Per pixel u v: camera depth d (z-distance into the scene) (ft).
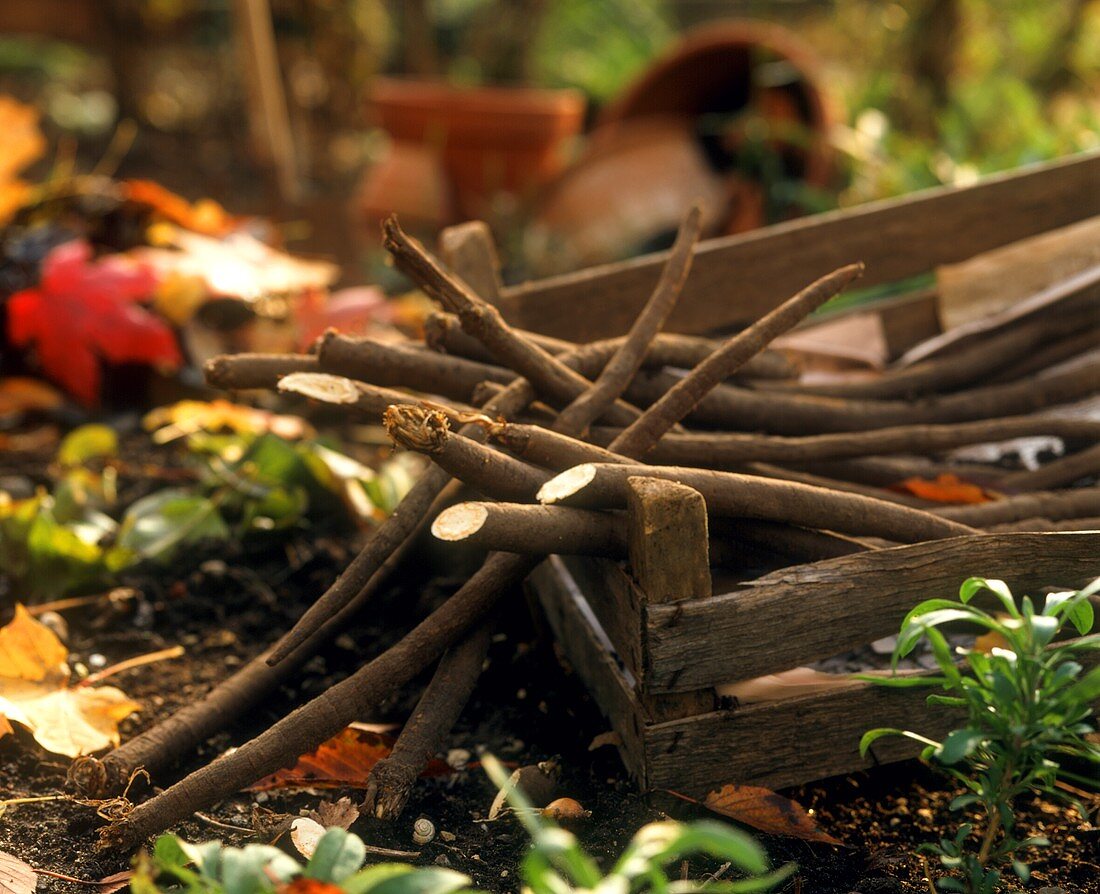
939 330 4.81
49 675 3.96
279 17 9.71
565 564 4.14
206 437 5.03
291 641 3.61
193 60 13.50
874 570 3.69
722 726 3.69
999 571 3.76
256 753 3.64
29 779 3.84
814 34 13.19
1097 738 3.82
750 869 3.63
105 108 13.15
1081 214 4.82
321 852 3.18
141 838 3.58
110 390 5.66
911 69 9.09
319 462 4.75
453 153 8.23
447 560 4.37
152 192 5.90
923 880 3.61
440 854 3.65
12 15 11.36
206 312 6.12
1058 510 4.10
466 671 3.80
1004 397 4.47
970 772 3.84
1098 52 9.24
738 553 3.83
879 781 3.88
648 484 3.59
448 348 4.06
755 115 8.68
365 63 10.47
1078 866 3.64
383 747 3.84
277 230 7.07
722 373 3.87
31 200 6.02
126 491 5.00
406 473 4.93
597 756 3.91
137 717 4.03
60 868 3.59
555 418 3.97
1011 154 7.23
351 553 4.68
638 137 8.32
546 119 8.08
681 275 4.11
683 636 3.61
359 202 8.69
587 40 12.67
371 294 5.49
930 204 4.72
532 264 7.82
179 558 4.64
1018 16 9.40
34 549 4.41
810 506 3.74
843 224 4.67
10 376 5.70
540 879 3.05
